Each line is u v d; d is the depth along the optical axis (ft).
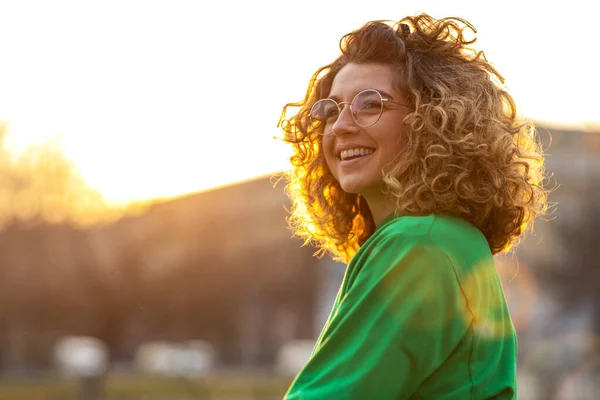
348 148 6.78
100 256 172.76
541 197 7.20
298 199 8.02
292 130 7.76
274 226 181.68
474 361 5.95
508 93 7.11
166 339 188.14
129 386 118.32
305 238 8.27
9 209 167.22
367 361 5.67
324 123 7.44
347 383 5.64
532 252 102.27
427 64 6.75
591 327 99.45
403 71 6.72
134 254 174.09
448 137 6.46
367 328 5.76
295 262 183.21
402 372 5.67
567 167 109.09
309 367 5.84
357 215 7.79
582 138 110.73
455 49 6.90
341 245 7.89
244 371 174.19
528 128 7.39
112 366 172.76
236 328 194.18
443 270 5.81
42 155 167.94
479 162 6.45
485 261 6.13
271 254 182.19
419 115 6.49
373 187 6.78
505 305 6.48
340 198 7.76
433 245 5.87
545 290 101.86
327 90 7.41
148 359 179.11
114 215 178.29
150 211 179.93
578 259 101.40
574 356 88.33
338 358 5.77
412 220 6.08
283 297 193.98
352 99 6.79
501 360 6.23
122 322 175.83
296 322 196.65
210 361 186.60
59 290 170.71
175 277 177.17
